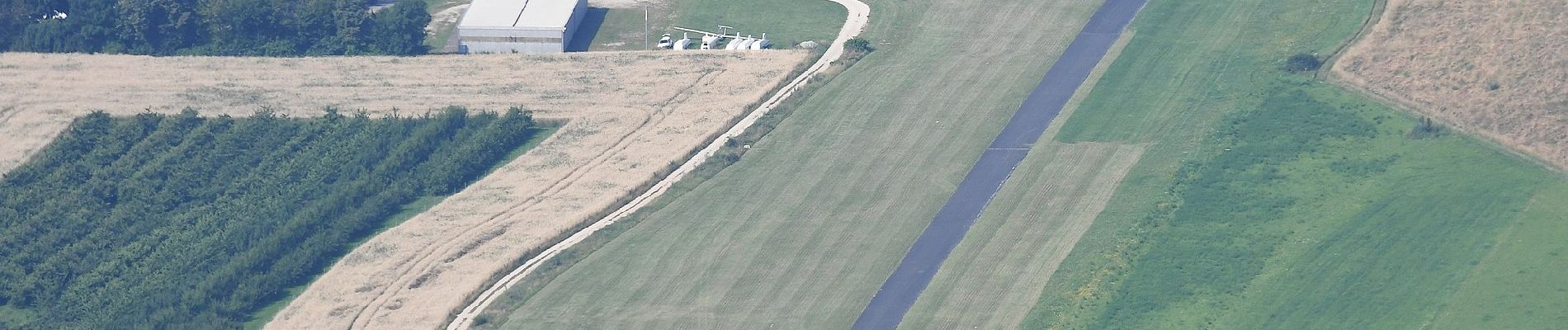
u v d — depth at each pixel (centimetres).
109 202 14638
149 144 15338
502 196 14562
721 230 13788
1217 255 13075
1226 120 15062
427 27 17625
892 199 14138
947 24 17288
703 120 15675
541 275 13275
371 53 17025
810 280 13062
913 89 15962
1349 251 12988
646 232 13812
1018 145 14875
